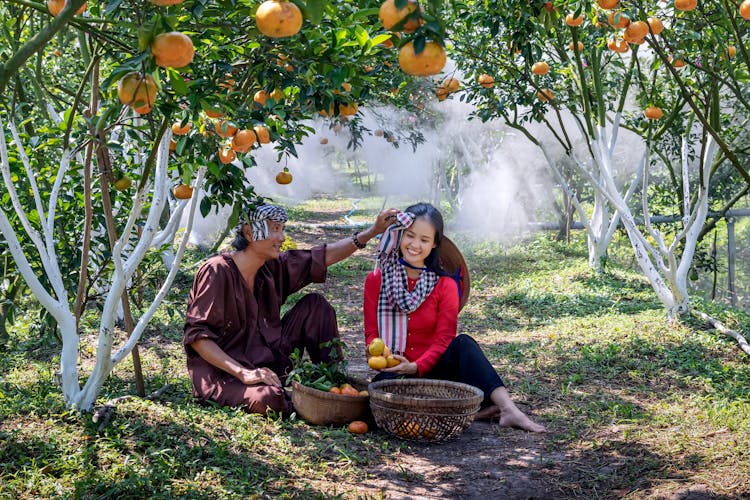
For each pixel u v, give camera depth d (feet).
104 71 18.30
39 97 16.98
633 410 14.70
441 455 12.35
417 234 13.70
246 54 10.82
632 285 29.27
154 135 11.28
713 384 16.55
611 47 18.35
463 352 14.06
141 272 18.19
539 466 11.90
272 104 10.57
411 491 10.85
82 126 14.70
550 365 18.34
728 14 15.05
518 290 28.76
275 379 13.53
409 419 12.30
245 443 11.84
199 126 11.61
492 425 13.94
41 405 12.66
